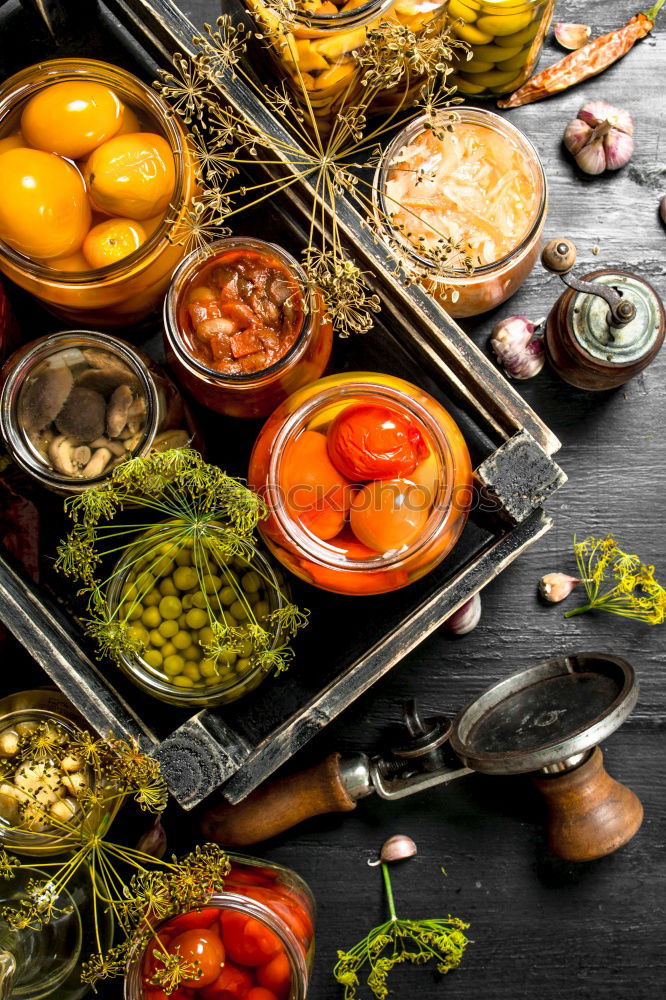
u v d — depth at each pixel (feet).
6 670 2.37
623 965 2.43
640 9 2.42
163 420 2.07
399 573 1.97
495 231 2.25
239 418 2.21
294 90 2.09
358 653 2.24
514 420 2.00
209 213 2.13
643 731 2.44
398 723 2.40
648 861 2.43
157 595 2.07
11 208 1.93
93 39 2.27
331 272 2.02
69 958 2.25
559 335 2.31
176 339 2.00
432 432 1.93
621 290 2.27
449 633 2.41
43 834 2.14
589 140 2.37
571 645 2.42
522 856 2.43
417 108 2.28
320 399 1.92
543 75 2.39
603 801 2.25
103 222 2.03
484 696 2.23
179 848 2.39
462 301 2.29
